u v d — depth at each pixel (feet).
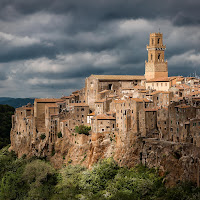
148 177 640.99
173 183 601.62
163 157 637.30
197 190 558.56
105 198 622.95
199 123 592.19
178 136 649.20
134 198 602.85
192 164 581.53
